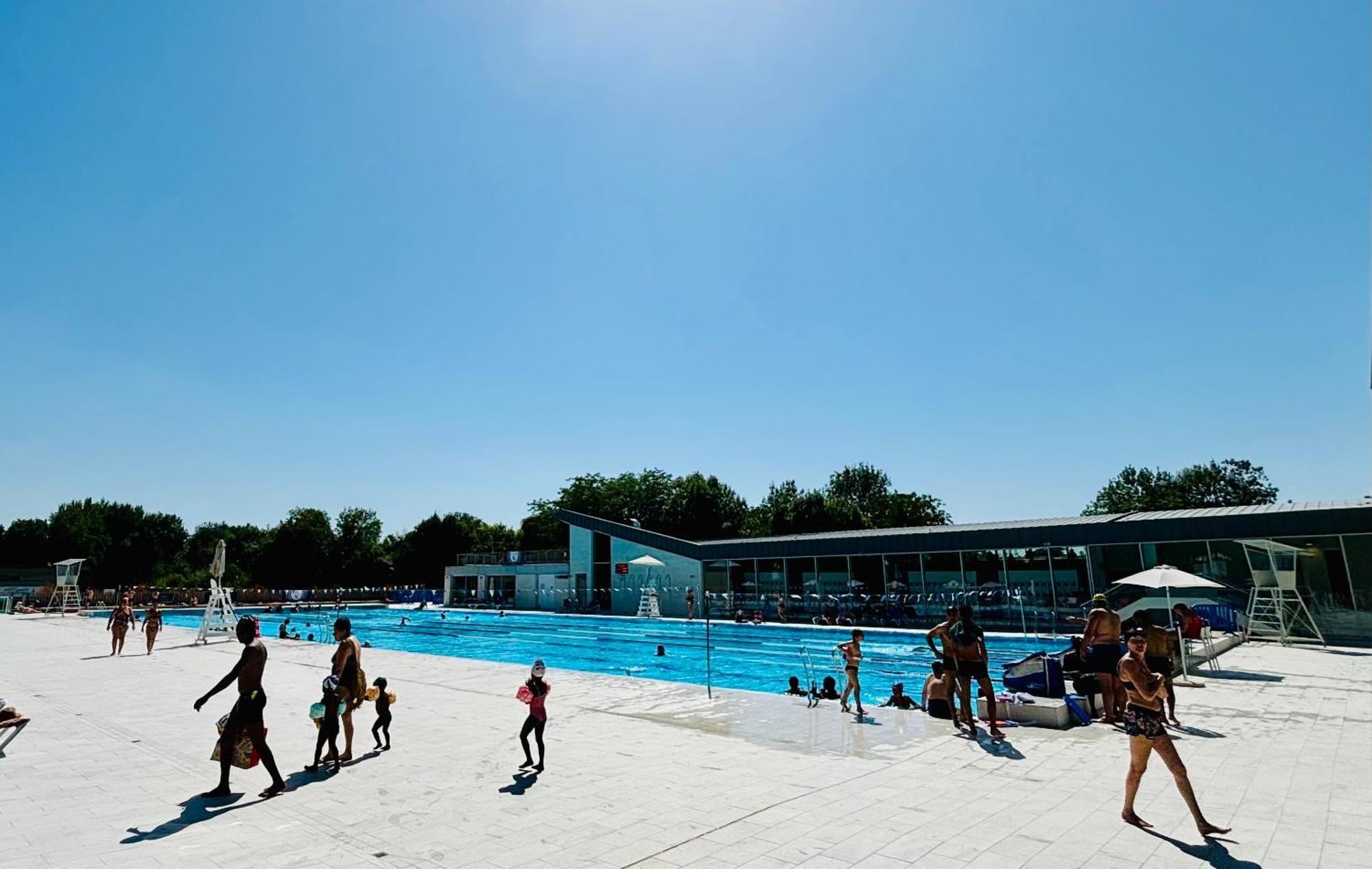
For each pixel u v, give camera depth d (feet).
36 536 258.57
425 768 26.73
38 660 64.75
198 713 38.24
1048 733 32.63
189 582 241.96
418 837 19.44
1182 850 17.95
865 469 277.85
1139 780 20.12
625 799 22.80
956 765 26.91
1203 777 24.72
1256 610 71.51
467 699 42.24
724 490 234.38
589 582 147.23
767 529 228.63
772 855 17.89
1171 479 216.54
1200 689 43.06
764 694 43.52
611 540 142.41
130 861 17.62
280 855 18.08
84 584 246.88
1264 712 36.09
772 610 114.32
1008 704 35.27
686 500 228.63
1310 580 71.46
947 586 97.45
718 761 27.76
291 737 32.22
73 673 55.47
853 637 38.58
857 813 21.24
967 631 33.24
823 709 38.73
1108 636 35.45
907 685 62.90
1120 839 18.85
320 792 23.65
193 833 19.75
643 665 78.89
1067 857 17.57
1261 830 19.39
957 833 19.42
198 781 25.11
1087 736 31.89
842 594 107.76
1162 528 80.53
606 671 74.13
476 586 179.42
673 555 130.21
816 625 103.81
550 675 52.13
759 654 83.15
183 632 100.22
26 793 23.58
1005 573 92.68
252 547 251.80
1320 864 17.02
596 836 19.42
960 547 96.48
